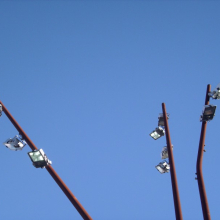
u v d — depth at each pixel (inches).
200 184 300.2
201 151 332.8
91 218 260.8
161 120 400.5
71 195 275.7
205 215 272.1
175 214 281.6
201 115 358.6
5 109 356.2
